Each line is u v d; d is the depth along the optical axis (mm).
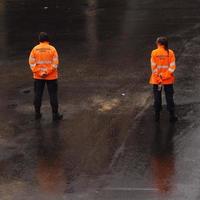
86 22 82188
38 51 42531
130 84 51469
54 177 33062
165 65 40844
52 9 93938
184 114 43125
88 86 51188
